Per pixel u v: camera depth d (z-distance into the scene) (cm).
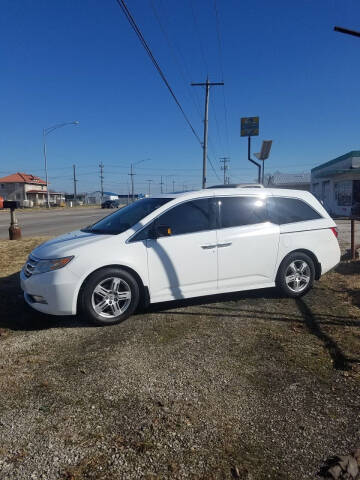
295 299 548
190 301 541
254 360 355
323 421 265
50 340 404
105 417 269
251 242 519
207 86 2872
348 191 2652
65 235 545
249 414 273
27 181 7894
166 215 492
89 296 437
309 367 341
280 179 4706
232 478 214
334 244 587
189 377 324
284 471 220
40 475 216
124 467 222
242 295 570
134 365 346
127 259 454
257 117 2000
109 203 5759
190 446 239
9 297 562
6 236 1496
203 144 2944
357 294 564
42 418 268
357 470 221
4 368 341
